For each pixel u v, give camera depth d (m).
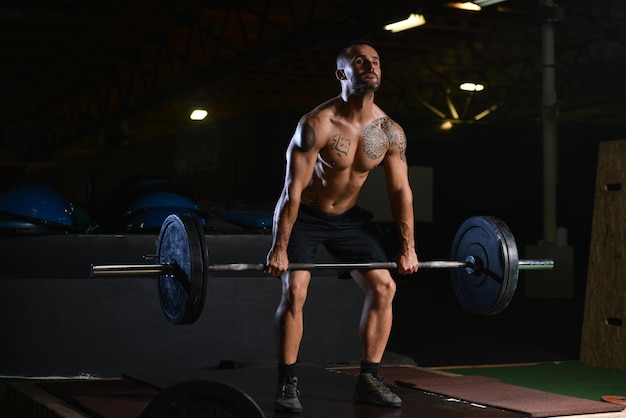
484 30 15.61
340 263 4.63
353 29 13.62
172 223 4.40
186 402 3.33
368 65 4.43
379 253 4.81
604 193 7.10
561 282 13.70
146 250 6.57
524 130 18.02
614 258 6.99
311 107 23.94
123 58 19.83
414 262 4.74
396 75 20.45
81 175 24.83
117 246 6.52
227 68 16.19
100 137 30.78
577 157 18.17
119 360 6.52
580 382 6.41
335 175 4.57
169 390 3.33
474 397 4.95
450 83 19.86
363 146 4.54
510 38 17.52
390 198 4.76
